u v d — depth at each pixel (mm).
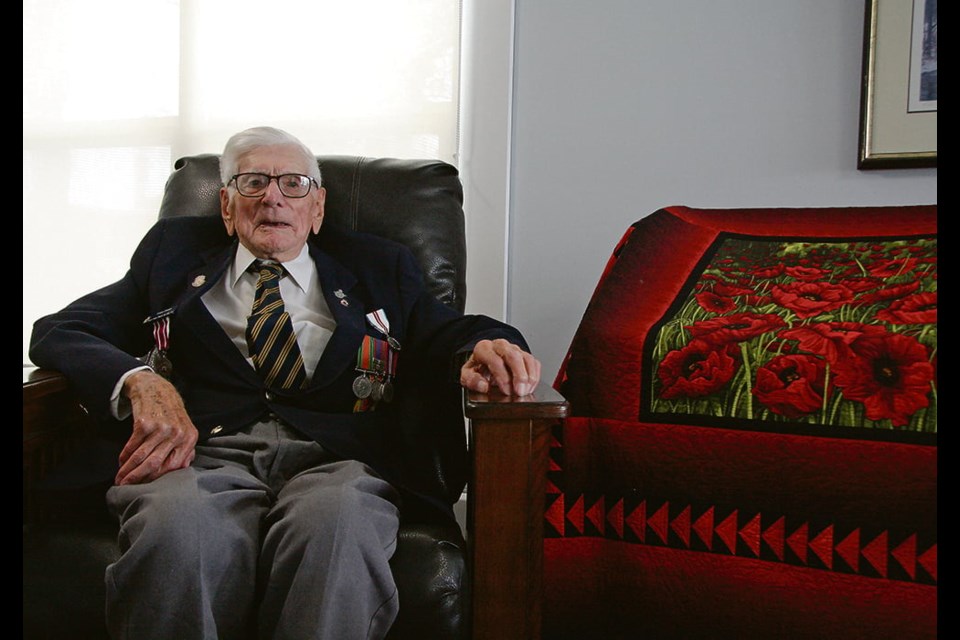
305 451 1233
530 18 1985
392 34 2074
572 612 1314
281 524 1045
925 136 1779
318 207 1519
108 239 2188
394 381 1401
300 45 2113
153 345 1410
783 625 1168
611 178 1967
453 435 1281
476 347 1188
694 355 1266
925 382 1115
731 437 1212
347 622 980
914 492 1099
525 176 2010
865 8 1802
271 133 1439
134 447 1119
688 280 1433
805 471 1161
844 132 1843
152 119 2160
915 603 1095
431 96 2066
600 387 1333
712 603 1216
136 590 963
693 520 1230
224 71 2141
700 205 1925
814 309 1262
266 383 1305
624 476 1293
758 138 1890
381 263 1474
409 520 1192
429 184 1607
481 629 1032
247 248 1421
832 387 1162
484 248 2008
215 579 1010
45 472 1204
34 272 2195
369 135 2102
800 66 1861
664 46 1926
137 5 2143
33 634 1025
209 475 1106
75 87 2164
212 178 1615
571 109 1978
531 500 1024
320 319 1397
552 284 2008
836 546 1138
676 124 1929
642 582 1269
